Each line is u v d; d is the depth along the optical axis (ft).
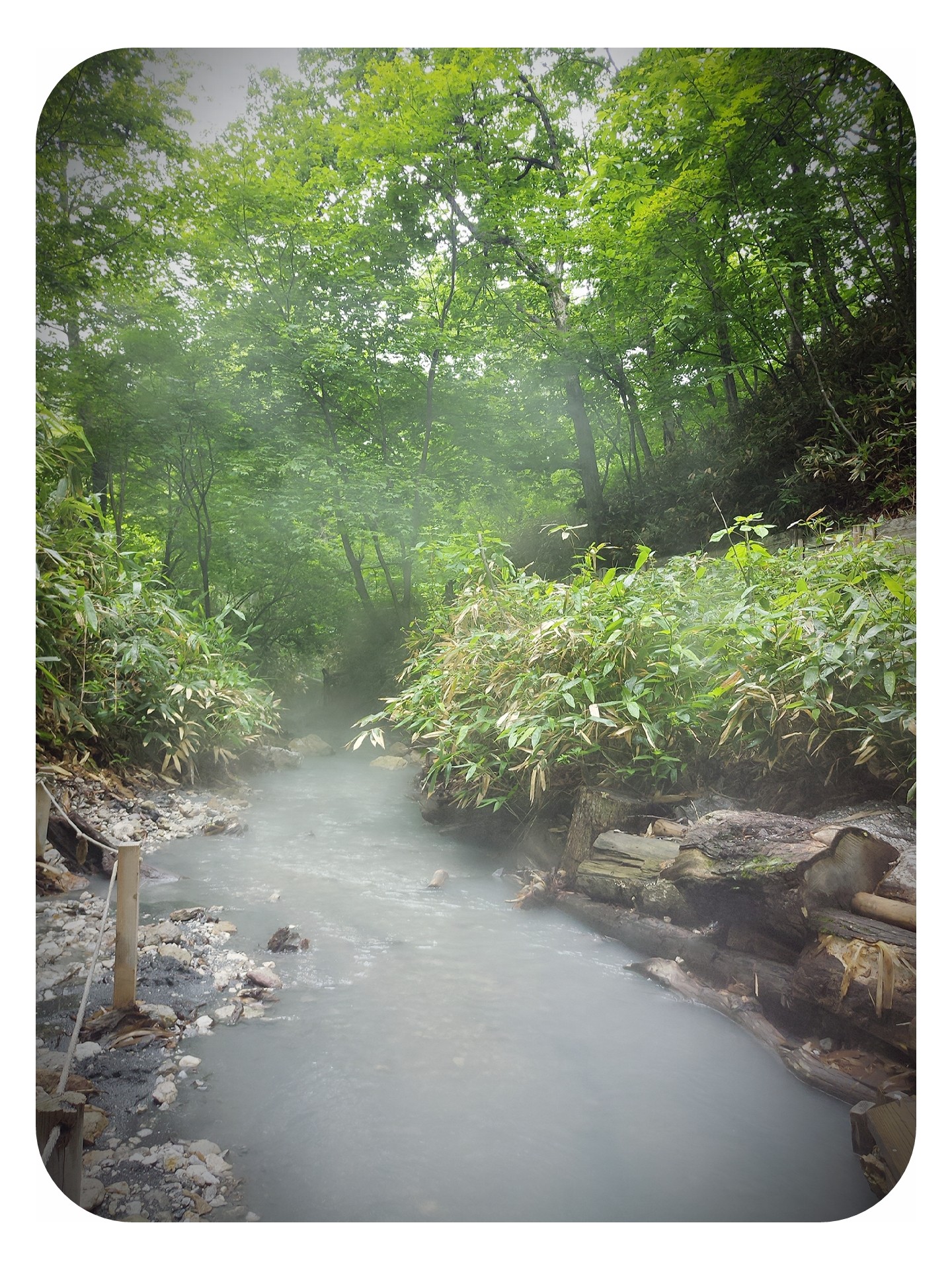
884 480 16.99
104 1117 5.24
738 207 18.63
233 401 26.76
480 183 23.29
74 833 10.55
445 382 31.99
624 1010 7.13
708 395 28.25
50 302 18.57
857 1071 5.92
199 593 31.27
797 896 6.69
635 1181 4.85
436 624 17.15
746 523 11.77
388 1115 5.43
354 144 21.95
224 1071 5.93
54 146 14.51
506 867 11.82
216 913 9.34
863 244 18.11
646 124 19.63
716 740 10.46
